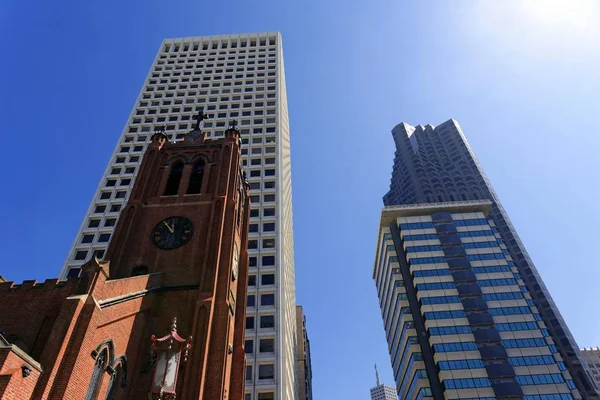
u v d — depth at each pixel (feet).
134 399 70.08
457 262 322.34
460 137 588.91
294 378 267.39
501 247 336.90
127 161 267.39
